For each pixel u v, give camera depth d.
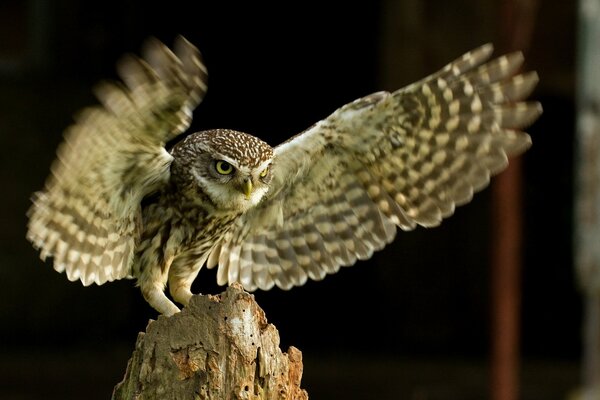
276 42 19.19
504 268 10.77
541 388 15.84
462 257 17.45
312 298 18.48
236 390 5.55
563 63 16.69
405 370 16.62
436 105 6.62
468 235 17.41
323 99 19.27
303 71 19.23
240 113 19.23
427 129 6.71
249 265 7.26
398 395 15.27
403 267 17.69
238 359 5.56
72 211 6.09
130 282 17.17
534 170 18.19
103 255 6.36
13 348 16.55
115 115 5.48
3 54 16.89
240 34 19.09
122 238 6.43
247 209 6.87
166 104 5.43
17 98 16.77
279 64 19.25
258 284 7.27
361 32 19.05
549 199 18.17
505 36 10.47
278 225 7.18
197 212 6.72
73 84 16.92
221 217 6.78
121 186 6.18
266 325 5.70
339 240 7.15
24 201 16.69
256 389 5.61
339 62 19.17
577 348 18.03
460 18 15.77
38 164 16.75
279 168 6.96
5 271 16.62
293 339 18.27
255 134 19.28
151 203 6.64
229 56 19.14
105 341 16.95
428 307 17.62
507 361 10.80
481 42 15.66
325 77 19.23
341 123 6.78
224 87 19.22
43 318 16.75
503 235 10.76
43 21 16.86
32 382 15.11
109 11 17.17
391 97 6.63
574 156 17.98
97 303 16.97
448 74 6.52
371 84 19.08
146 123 5.61
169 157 6.23
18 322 16.67
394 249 17.70
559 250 18.19
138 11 17.42
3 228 16.66
